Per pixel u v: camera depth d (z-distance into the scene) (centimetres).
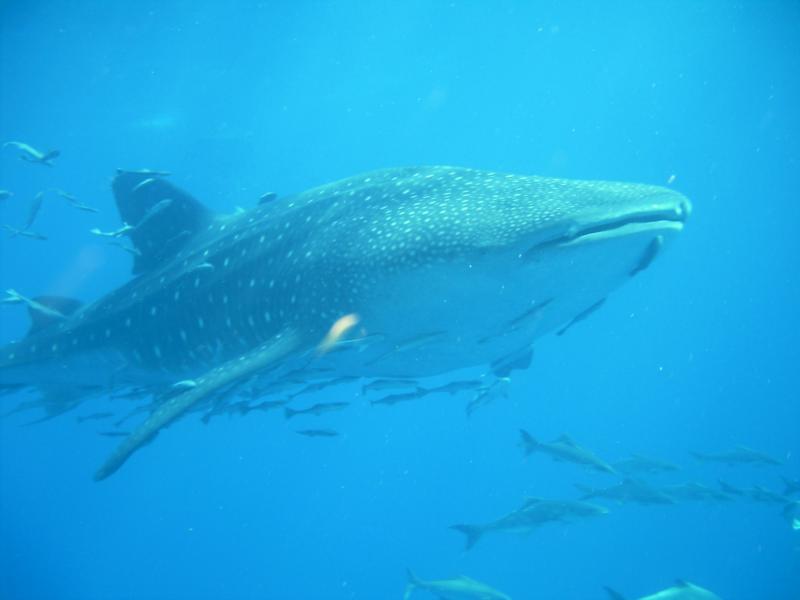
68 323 844
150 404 754
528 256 439
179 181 5494
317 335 574
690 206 437
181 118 4631
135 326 769
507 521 1047
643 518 3625
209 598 4350
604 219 412
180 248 784
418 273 485
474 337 525
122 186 811
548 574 3506
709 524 3606
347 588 3925
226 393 570
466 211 489
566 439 1015
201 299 702
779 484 3947
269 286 627
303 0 3028
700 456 1348
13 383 898
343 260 542
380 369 617
